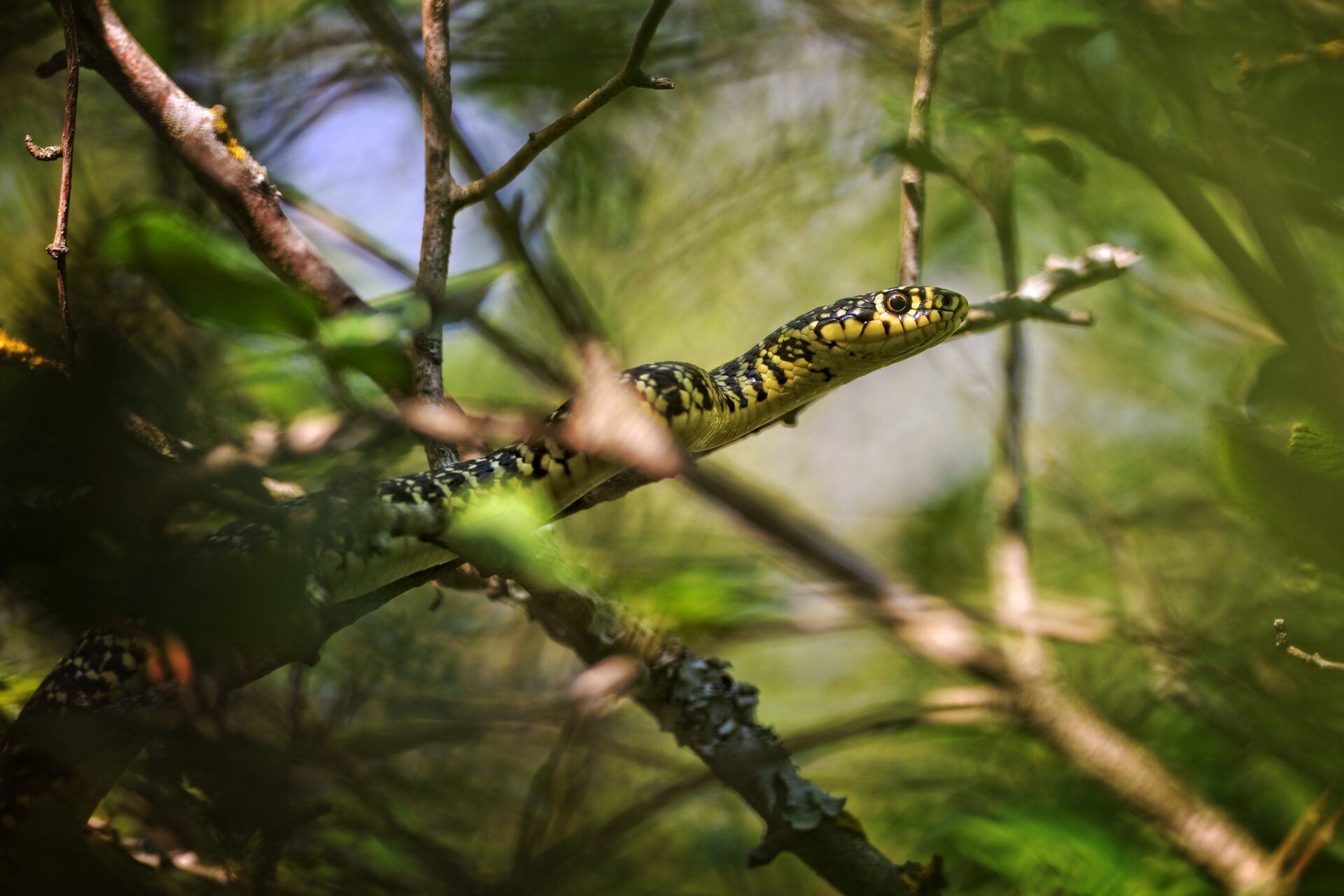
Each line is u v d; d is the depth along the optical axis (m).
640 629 3.60
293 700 3.56
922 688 6.14
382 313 2.52
